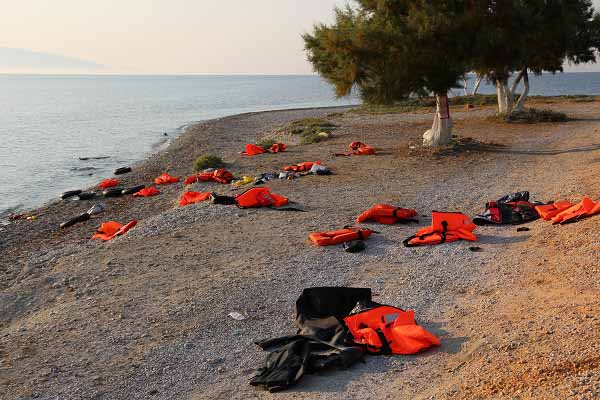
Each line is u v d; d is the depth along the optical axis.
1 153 40.34
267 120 56.53
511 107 37.12
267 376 6.98
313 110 71.06
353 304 8.48
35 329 9.16
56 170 32.91
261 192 16.61
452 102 58.47
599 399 5.30
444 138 26.03
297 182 20.38
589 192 15.48
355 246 12.14
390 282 10.24
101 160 36.50
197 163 26.39
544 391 5.70
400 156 24.89
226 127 50.81
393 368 7.05
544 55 30.47
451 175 20.28
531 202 14.77
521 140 27.98
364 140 31.94
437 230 12.50
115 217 20.25
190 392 6.99
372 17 23.53
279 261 11.76
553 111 40.06
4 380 7.55
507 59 23.64
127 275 11.45
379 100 23.59
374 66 22.64
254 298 9.87
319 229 14.02
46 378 7.54
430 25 21.72
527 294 8.89
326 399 6.47
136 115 77.38
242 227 14.47
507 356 6.77
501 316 8.12
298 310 8.36
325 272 10.99
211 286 10.52
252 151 29.72
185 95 152.50
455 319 8.35
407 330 7.54
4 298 10.91
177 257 12.38
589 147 24.25
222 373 7.39
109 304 9.99
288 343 7.74
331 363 7.18
